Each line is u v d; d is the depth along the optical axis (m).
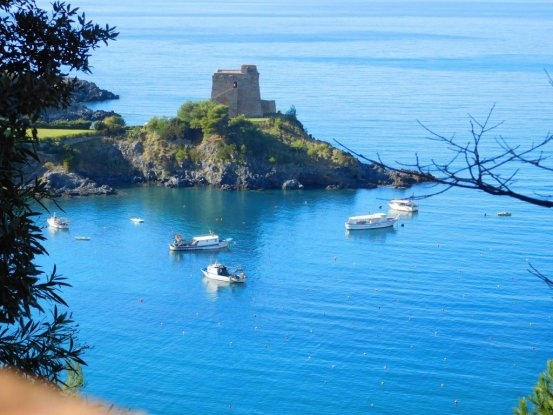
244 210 133.12
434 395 70.06
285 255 110.00
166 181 146.25
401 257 106.44
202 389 71.81
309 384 72.44
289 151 150.50
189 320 86.81
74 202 133.62
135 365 75.75
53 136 147.88
